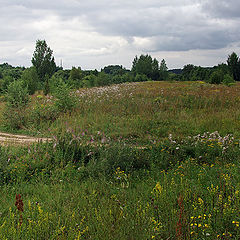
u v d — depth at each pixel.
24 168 7.67
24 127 15.48
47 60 69.12
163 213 4.38
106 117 15.92
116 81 80.44
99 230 3.87
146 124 14.39
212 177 6.44
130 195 5.61
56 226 3.99
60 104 17.83
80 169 7.51
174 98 21.58
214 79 51.53
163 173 7.26
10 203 5.43
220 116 15.37
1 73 89.56
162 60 121.38
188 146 9.61
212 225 4.02
